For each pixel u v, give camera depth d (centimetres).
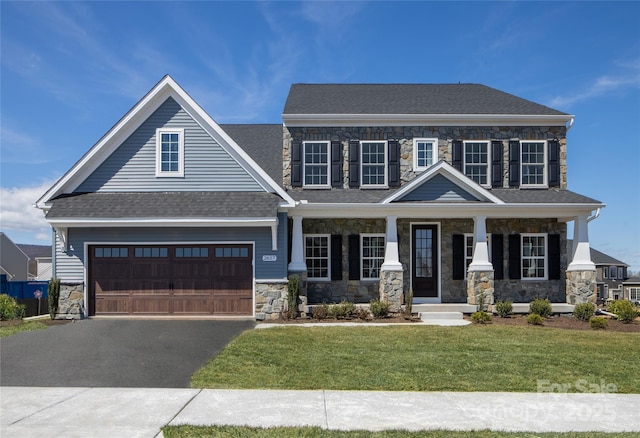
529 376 933
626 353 1119
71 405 763
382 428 670
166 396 809
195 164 1664
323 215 1698
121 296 1594
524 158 1911
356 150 1884
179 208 1561
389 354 1084
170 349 1135
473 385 879
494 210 1708
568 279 1802
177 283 1597
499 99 2069
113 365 1002
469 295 1734
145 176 1659
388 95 2128
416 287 1844
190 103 1648
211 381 895
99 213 1528
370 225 1847
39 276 5312
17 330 1360
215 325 1445
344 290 1828
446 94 2147
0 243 4588
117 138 1659
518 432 664
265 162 2044
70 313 1566
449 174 1723
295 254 1688
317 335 1287
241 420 696
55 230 1584
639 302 5006
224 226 1577
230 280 1598
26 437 634
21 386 870
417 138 1888
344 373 942
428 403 780
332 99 2061
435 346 1166
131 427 668
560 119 1889
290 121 1877
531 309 1688
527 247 1883
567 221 1878
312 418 706
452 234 1855
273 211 1541
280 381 895
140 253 1599
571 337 1306
